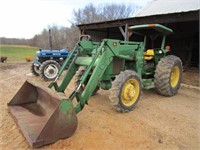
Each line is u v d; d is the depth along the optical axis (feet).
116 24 30.30
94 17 103.76
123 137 10.02
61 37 96.78
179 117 12.77
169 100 16.35
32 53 89.71
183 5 35.73
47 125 8.79
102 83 14.47
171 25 33.76
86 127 10.96
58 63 25.04
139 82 13.66
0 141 9.41
